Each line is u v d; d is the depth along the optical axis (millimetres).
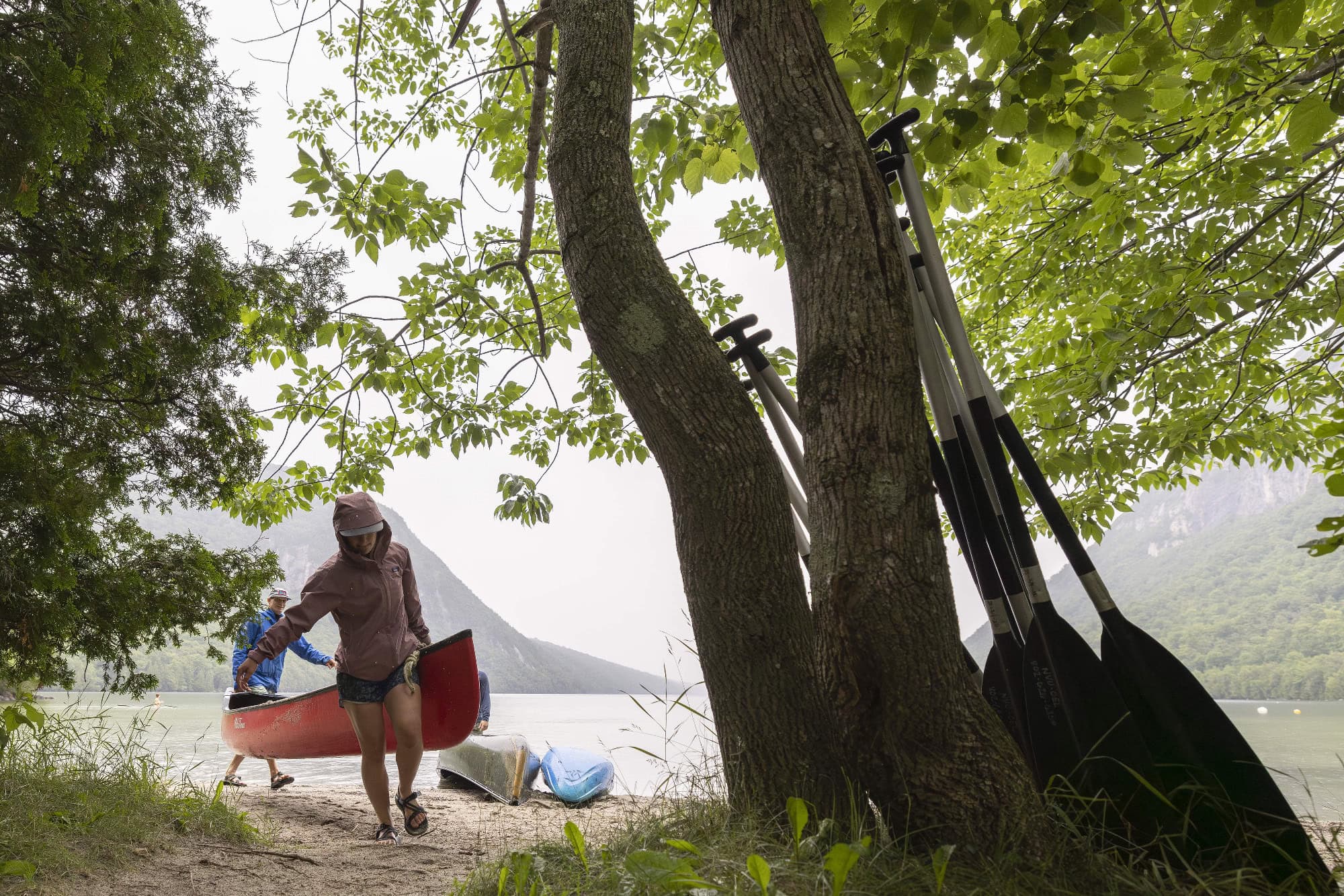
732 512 2477
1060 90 3152
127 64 4141
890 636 2088
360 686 4219
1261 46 4469
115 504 4852
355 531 4156
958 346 2773
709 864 1940
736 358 3432
